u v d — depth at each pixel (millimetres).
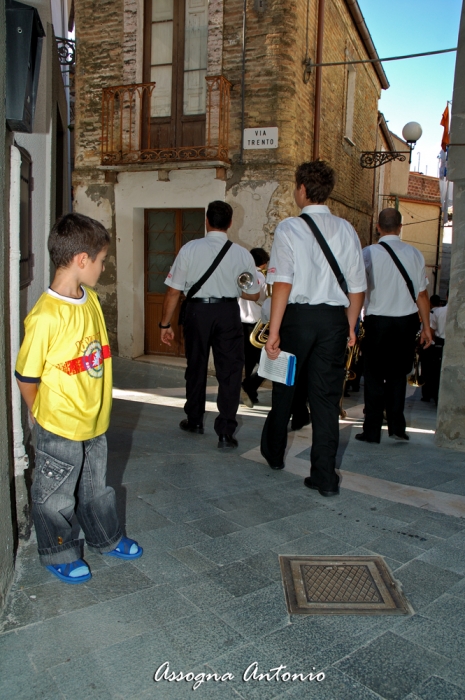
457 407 4953
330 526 3180
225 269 4559
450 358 4949
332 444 3648
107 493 2691
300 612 2350
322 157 10914
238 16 8766
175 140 9570
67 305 2320
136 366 9539
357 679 1975
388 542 3004
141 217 9930
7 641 2109
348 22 12031
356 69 13227
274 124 8766
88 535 2697
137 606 2357
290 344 3619
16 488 2762
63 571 2506
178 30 9383
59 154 7473
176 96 9492
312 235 3514
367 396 5074
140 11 9438
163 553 2809
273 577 2625
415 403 8680
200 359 4918
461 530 3182
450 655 2113
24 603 2350
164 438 5008
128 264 9859
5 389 2369
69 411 2354
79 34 9812
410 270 4758
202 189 9180
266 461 4375
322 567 2719
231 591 2496
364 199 15156
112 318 10148
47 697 1843
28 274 3076
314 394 3641
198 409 5129
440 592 2539
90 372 2402
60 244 2301
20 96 2344
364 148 14945
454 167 4828
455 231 4871
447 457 4715
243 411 6699
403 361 5023
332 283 3543
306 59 9242
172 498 3525
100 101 9828
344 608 2391
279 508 3420
